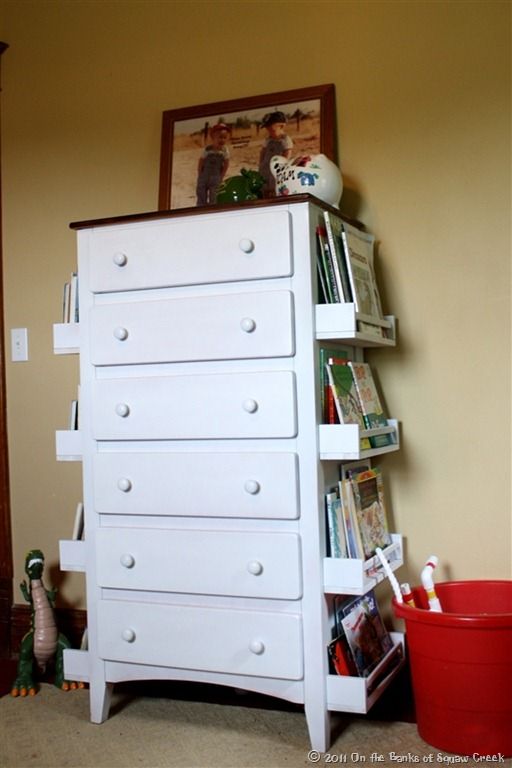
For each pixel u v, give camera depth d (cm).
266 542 207
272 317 205
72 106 287
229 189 225
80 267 229
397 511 245
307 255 204
